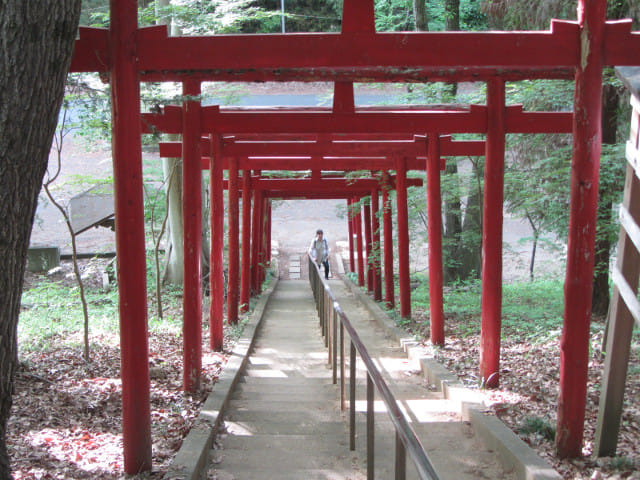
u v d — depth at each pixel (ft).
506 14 32.68
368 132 21.77
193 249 19.81
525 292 39.45
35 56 7.95
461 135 35.60
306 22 79.51
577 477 12.10
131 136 12.84
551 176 28.84
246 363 26.27
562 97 26.89
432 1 61.11
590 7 13.19
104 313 34.24
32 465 12.50
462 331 29.50
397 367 24.23
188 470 12.32
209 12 31.99
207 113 21.26
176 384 20.48
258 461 14.08
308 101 79.71
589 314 13.21
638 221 12.16
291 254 81.35
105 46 12.78
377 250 46.52
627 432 14.20
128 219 12.83
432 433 15.61
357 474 13.23
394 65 14.14
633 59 13.24
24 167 8.11
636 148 12.02
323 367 25.85
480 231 41.63
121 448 13.96
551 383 18.63
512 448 13.10
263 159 37.86
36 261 50.11
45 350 24.95
